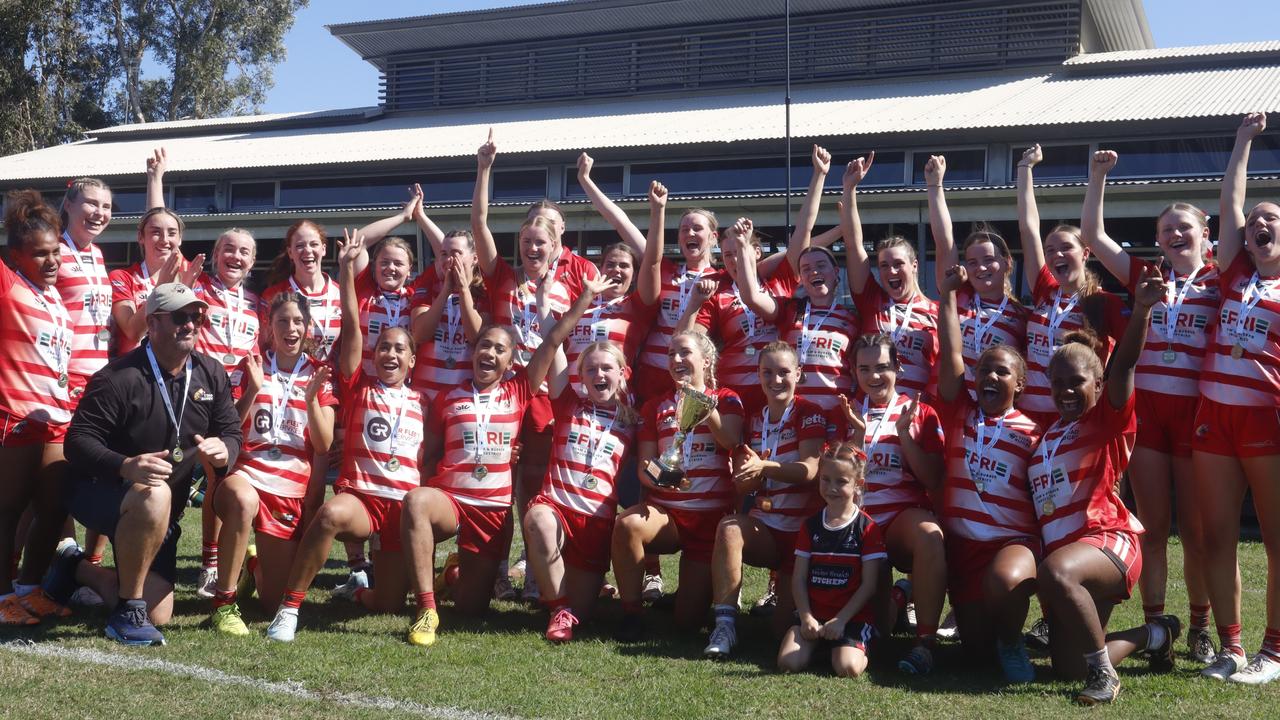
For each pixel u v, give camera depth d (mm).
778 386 5766
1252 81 21422
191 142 32656
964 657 5379
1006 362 5184
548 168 24016
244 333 6773
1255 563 8469
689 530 5871
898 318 6465
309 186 26359
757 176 22234
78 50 39562
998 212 18156
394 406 5992
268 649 5148
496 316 7156
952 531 5270
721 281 7105
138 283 6434
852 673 4930
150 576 5508
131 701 4238
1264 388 5000
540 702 4430
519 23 33656
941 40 28688
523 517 6160
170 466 5074
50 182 27141
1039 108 21125
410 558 5555
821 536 5223
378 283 7262
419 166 25391
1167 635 5090
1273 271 5121
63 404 5766
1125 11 29594
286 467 5961
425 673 4812
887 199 18672
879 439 5570
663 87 32438
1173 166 18672
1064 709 4449
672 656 5297
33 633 5293
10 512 5605
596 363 5969
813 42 30328
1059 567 4691
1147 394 5484
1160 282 4711
